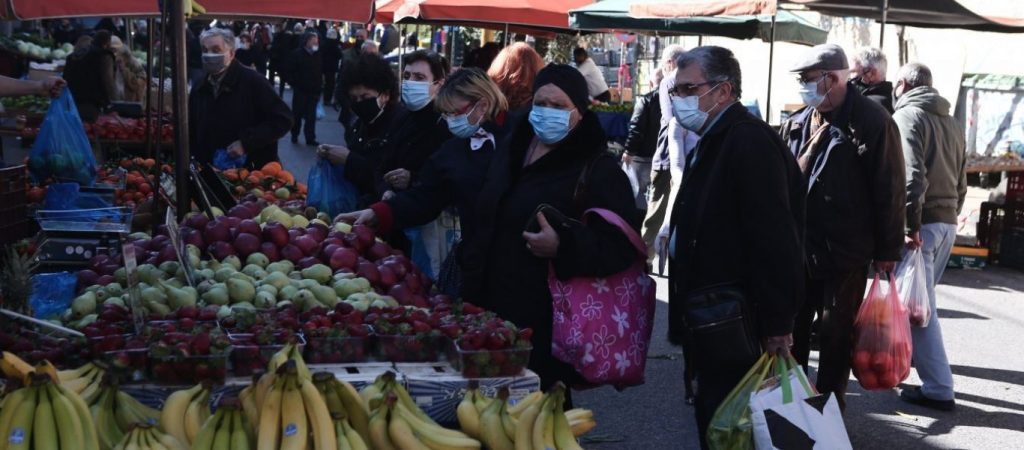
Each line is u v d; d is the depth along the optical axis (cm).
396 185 543
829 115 523
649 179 1067
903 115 621
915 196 595
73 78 1086
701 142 405
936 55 1553
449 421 327
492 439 286
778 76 1769
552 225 391
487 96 462
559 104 400
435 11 1059
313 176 608
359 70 608
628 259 396
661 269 1002
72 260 488
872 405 632
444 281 482
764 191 383
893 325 529
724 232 395
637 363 402
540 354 412
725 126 397
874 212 520
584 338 391
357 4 784
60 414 248
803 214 403
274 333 326
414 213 484
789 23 1184
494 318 355
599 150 413
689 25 1152
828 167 517
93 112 1038
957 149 638
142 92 1158
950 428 595
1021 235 1109
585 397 645
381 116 612
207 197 565
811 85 518
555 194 407
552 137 404
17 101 1033
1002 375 702
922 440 574
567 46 1573
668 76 957
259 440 260
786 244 382
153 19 730
